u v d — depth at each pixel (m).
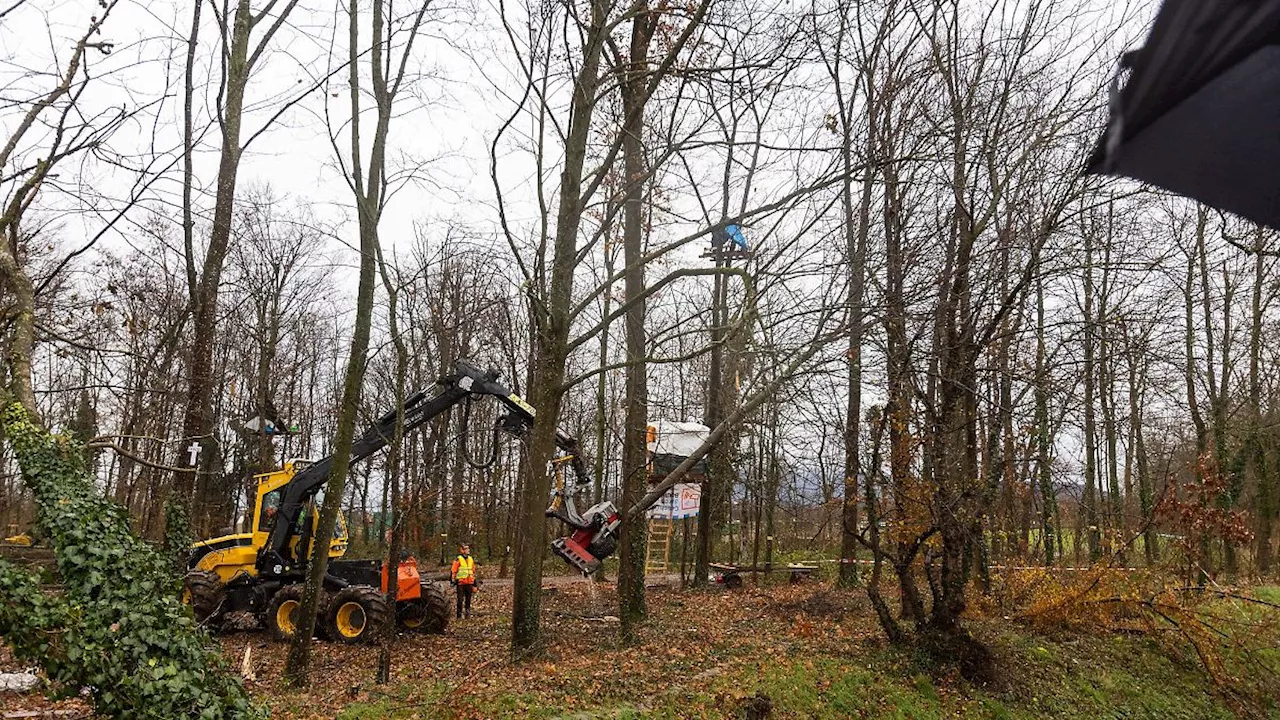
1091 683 11.80
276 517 15.34
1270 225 1.33
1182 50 1.32
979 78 11.76
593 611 17.12
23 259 11.32
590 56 10.83
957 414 12.55
